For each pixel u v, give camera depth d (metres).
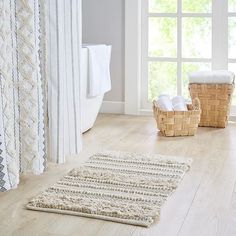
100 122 3.59
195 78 3.38
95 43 3.96
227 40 3.71
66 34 2.36
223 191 2.06
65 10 2.35
